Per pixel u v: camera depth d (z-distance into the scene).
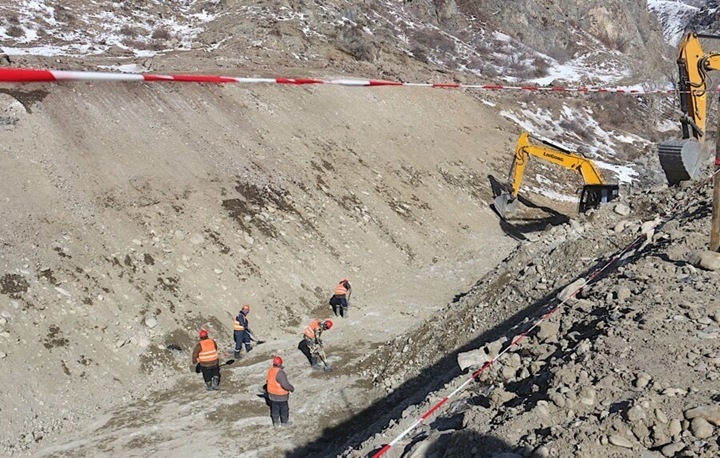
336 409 11.07
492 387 6.66
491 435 5.10
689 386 4.89
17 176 15.00
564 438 4.67
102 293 13.45
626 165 31.78
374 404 11.18
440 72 37.84
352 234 19.41
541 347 6.86
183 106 20.73
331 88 26.25
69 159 16.38
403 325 15.63
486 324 10.96
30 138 16.34
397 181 23.05
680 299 6.48
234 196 18.02
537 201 25.80
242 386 12.19
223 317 14.62
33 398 11.03
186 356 13.22
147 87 20.78
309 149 22.02
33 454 10.03
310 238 18.27
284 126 22.53
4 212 13.92
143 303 13.77
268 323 15.10
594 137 36.72
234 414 11.12
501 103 35.59
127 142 18.00
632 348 5.67
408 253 20.05
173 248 15.38
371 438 7.43
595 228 12.32
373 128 25.44
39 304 12.48
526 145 22.83
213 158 19.14
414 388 10.91
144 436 10.41
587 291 8.01
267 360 13.38
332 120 24.41
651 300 6.64
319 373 12.59
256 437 10.34
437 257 20.47
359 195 21.19
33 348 11.76
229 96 22.48
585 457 4.42
